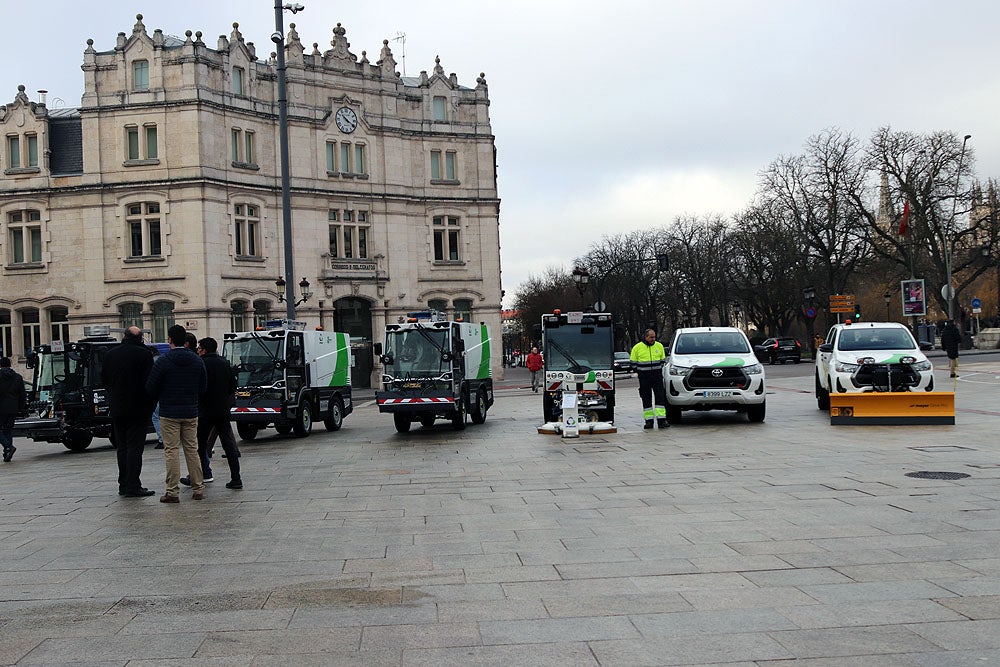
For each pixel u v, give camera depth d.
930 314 86.94
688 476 11.52
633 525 8.41
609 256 90.56
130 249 43.72
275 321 21.83
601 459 13.84
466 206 53.41
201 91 43.22
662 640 5.08
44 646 5.29
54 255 43.81
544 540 7.89
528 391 44.09
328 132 48.91
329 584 6.60
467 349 21.62
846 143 58.47
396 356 20.55
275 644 5.22
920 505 8.87
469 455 15.33
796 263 65.81
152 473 14.53
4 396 18.42
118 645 5.27
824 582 6.20
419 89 52.53
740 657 4.76
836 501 9.26
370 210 50.38
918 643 4.90
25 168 43.91
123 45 43.62
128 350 11.47
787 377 40.56
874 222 57.53
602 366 19.61
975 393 24.55
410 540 8.09
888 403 17.31
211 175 43.53
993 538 7.36
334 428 23.19
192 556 7.70
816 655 4.76
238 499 10.98
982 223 59.41
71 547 8.23
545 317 19.91
